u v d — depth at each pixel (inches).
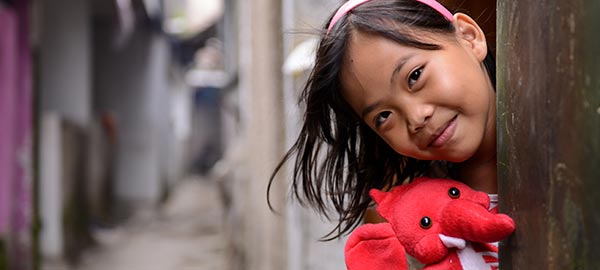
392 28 40.9
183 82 919.7
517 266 34.4
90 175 392.5
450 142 40.0
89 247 371.6
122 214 504.7
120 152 531.5
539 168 31.6
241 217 313.3
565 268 29.5
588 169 27.7
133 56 527.8
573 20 28.5
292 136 132.1
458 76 39.7
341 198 51.8
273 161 177.0
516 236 34.4
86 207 377.7
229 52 489.4
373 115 42.8
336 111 47.0
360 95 42.9
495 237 35.6
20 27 251.6
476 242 41.2
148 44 529.3
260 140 221.8
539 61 31.4
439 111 39.9
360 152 50.6
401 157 51.0
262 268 209.2
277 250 170.2
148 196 539.5
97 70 489.4
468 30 42.6
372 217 57.6
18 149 250.8
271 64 183.6
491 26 47.1
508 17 34.7
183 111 941.8
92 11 415.8
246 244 283.1
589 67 27.5
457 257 40.7
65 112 366.9
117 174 519.2
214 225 484.7
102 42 469.4
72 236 335.6
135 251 381.4
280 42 161.0
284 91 152.8
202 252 387.5
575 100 28.5
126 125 532.4
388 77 40.9
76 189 347.6
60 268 303.1
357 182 51.1
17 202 251.0
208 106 1141.1
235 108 428.5
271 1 180.1
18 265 250.1
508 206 35.4
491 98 42.0
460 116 40.0
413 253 41.3
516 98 33.9
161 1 565.9
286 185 144.9
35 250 264.2
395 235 44.2
